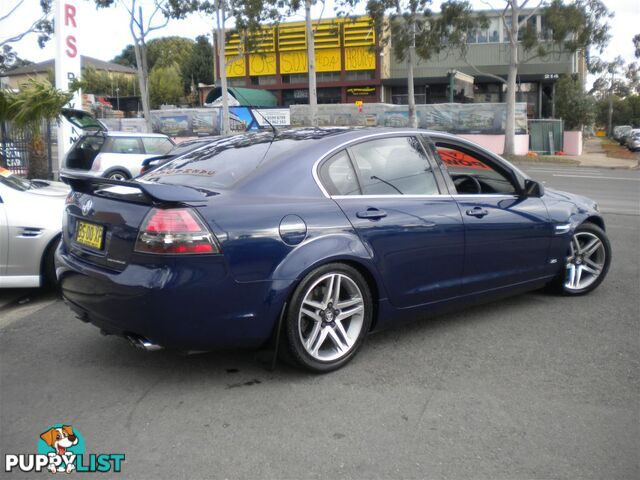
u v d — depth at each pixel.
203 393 3.78
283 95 44.91
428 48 27.38
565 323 5.08
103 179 3.77
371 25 28.81
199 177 4.14
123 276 3.52
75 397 3.74
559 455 3.07
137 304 3.46
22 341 4.72
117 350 4.50
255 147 4.36
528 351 4.46
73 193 4.31
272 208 3.76
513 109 27.95
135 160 15.41
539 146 32.00
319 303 3.94
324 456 3.06
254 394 3.76
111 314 3.64
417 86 42.94
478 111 29.95
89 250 3.91
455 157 5.00
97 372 4.11
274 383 3.91
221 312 3.56
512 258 5.05
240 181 3.89
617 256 7.72
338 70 42.72
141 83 30.86
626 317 5.24
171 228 3.43
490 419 3.44
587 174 21.92
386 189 4.35
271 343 3.87
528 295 5.91
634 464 3.00
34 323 5.16
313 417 3.47
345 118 32.25
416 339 4.70
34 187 6.32
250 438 3.24
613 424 3.39
